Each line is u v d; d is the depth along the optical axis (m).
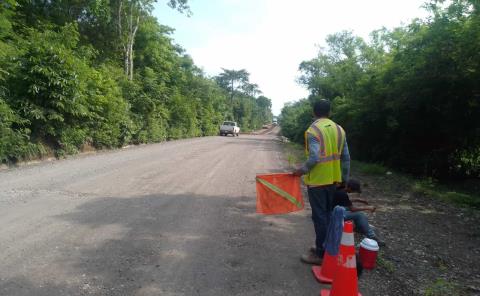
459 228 6.15
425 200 8.30
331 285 3.77
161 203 6.91
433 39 10.07
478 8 8.85
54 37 13.29
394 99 12.44
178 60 32.47
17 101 11.38
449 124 11.46
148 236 5.07
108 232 5.15
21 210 6.04
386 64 14.09
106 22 21.91
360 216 5.08
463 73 9.47
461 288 3.90
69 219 5.66
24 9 17.94
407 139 13.78
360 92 15.55
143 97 20.97
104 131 16.27
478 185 11.27
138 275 3.87
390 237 5.53
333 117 19.55
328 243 3.95
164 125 25.77
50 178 8.86
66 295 3.39
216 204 7.05
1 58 11.20
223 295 3.54
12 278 3.67
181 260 4.32
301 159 16.48
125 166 11.49
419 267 4.45
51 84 12.03
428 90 10.67
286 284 3.83
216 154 16.77
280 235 5.38
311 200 4.23
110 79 16.53
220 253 4.59
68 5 20.23
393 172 13.08
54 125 12.80
